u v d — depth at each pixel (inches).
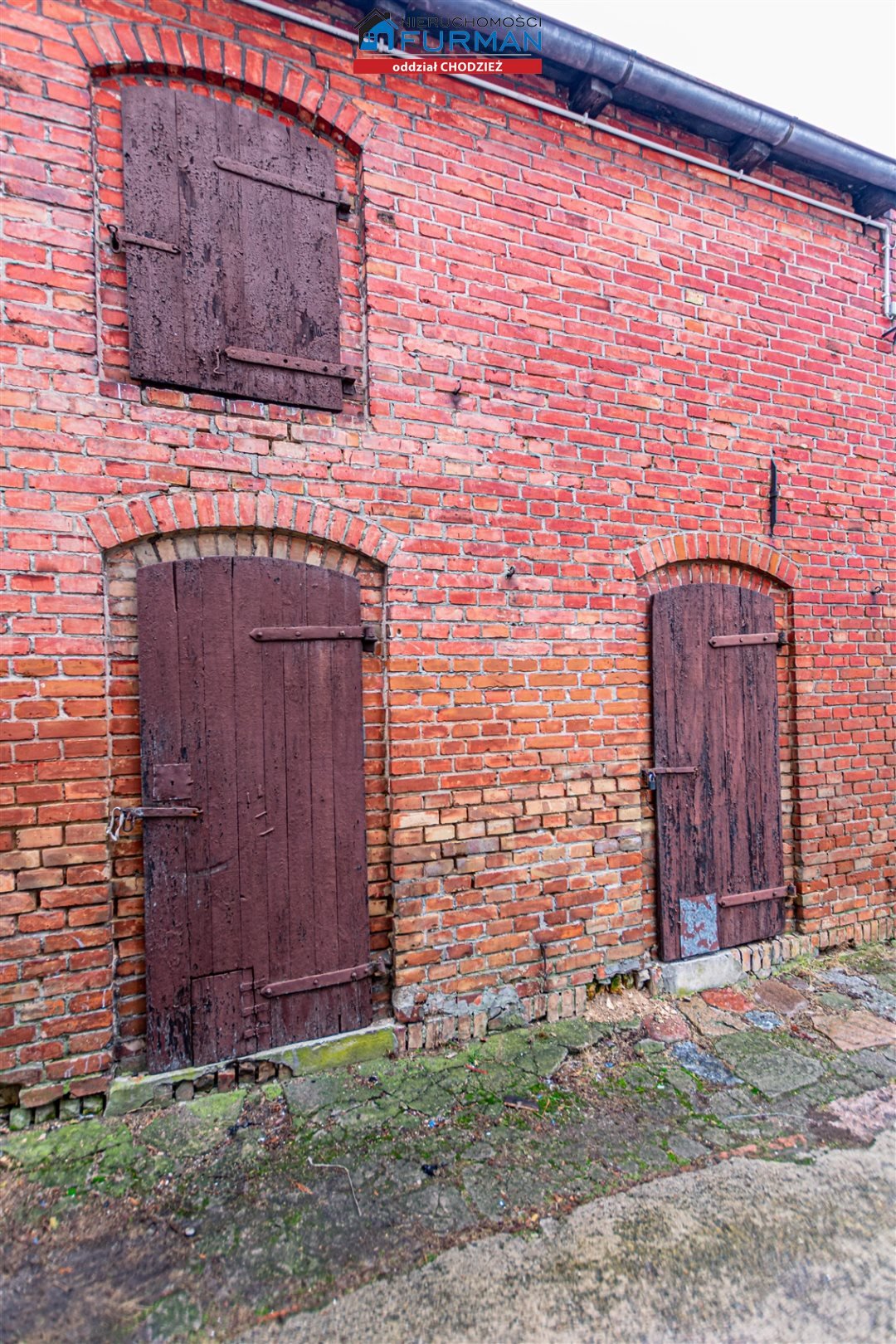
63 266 99.8
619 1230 84.9
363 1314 73.5
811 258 163.9
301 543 116.8
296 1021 113.8
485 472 128.2
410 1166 94.7
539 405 133.0
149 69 106.4
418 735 122.3
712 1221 86.4
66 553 99.8
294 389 114.2
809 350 163.6
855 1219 87.2
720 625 152.1
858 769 169.9
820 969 155.9
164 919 105.9
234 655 110.1
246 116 112.4
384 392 120.3
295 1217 85.9
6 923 96.6
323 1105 106.0
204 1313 73.5
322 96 115.5
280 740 113.0
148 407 105.0
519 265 131.0
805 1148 99.9
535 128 132.5
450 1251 81.5
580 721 136.3
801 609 162.7
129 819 105.5
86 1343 70.0
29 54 97.8
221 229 110.1
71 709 100.0
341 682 117.5
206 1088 107.4
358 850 118.6
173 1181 91.2
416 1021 121.1
